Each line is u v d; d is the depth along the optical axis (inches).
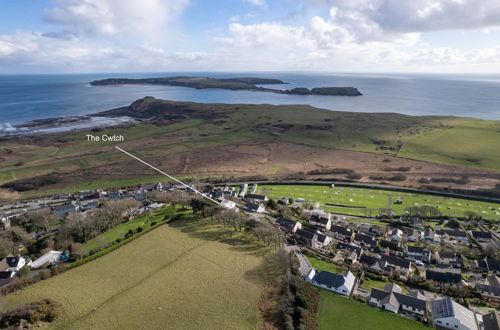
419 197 7224.4
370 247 4800.7
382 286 3727.9
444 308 3139.8
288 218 5521.7
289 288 3400.6
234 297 3351.4
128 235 4712.1
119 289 3484.3
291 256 4065.0
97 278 3693.4
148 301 3287.4
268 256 4165.8
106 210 5393.7
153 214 5713.6
